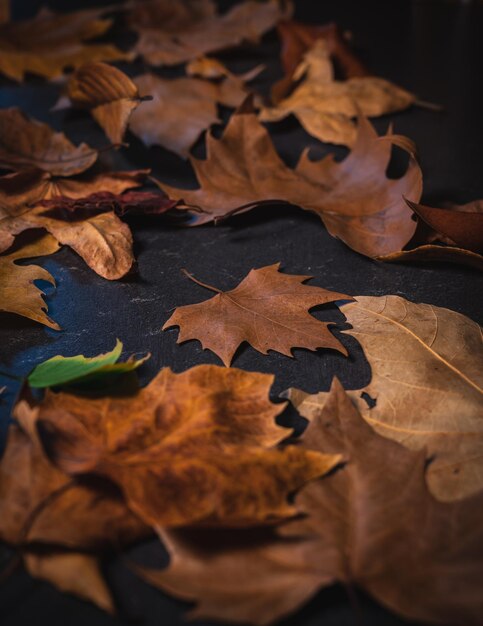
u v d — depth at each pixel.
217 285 0.67
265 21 1.12
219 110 0.91
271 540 0.49
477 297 0.65
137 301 0.66
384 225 0.70
